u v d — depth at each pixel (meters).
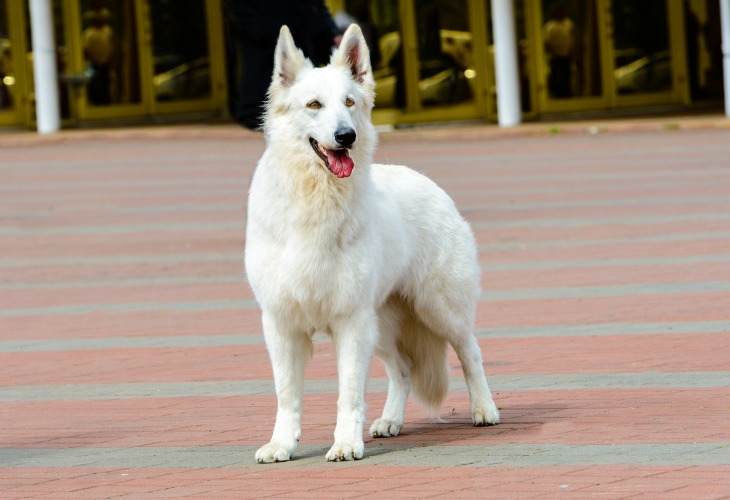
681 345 12.22
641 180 24.91
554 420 9.84
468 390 10.30
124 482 8.67
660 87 41.03
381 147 32.97
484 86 38.69
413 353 10.05
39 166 31.03
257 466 8.95
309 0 17.89
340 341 9.08
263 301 9.04
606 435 9.24
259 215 8.98
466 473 8.46
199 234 21.06
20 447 9.84
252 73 18.16
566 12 39.84
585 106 40.25
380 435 9.75
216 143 34.81
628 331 13.00
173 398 11.30
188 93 42.66
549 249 18.22
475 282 10.02
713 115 37.31
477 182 25.88
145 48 41.75
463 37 38.53
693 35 41.03
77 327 14.68
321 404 10.84
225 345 13.45
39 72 37.91
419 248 9.77
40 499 8.35
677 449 8.70
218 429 10.12
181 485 8.52
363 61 9.18
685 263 16.56
